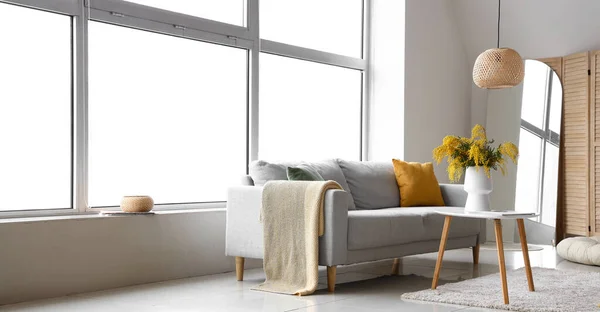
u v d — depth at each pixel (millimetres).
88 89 4617
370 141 7098
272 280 4434
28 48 4359
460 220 5379
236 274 5027
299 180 4539
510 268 5398
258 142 5805
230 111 5637
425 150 7199
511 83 5496
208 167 5473
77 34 4547
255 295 4180
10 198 4273
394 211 4902
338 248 4246
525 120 7395
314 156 6512
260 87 5945
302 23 6410
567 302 3826
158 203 5113
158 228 4680
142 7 4934
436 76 7352
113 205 4816
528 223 7207
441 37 7434
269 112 6039
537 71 7340
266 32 6035
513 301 3861
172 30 5125
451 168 4375
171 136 5215
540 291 4188
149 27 4977
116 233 4414
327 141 6664
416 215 4934
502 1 7316
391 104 6961
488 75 5484
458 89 7715
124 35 4895
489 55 5488
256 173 4887
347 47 6945
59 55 4512
